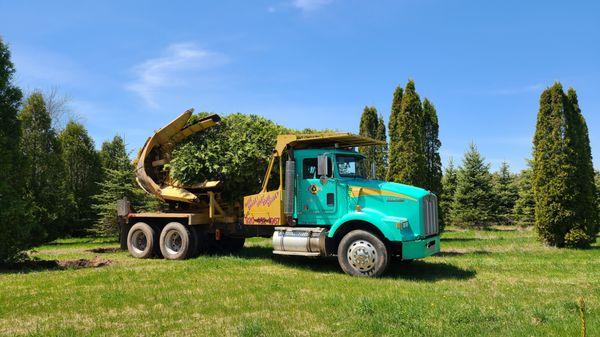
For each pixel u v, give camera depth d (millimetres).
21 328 5219
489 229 29594
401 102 16156
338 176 9578
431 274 9039
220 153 11078
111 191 21547
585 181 14648
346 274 8930
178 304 6297
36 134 19359
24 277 8617
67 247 17453
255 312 5824
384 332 4875
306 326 5156
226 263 10398
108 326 5250
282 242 9664
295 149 10242
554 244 14727
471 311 5594
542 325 5070
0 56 10641
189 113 11547
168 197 11938
